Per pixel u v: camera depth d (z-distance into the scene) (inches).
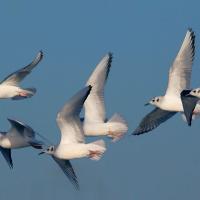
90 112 1204.5
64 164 1157.7
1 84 1253.7
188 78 1181.1
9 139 1198.3
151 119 1280.8
